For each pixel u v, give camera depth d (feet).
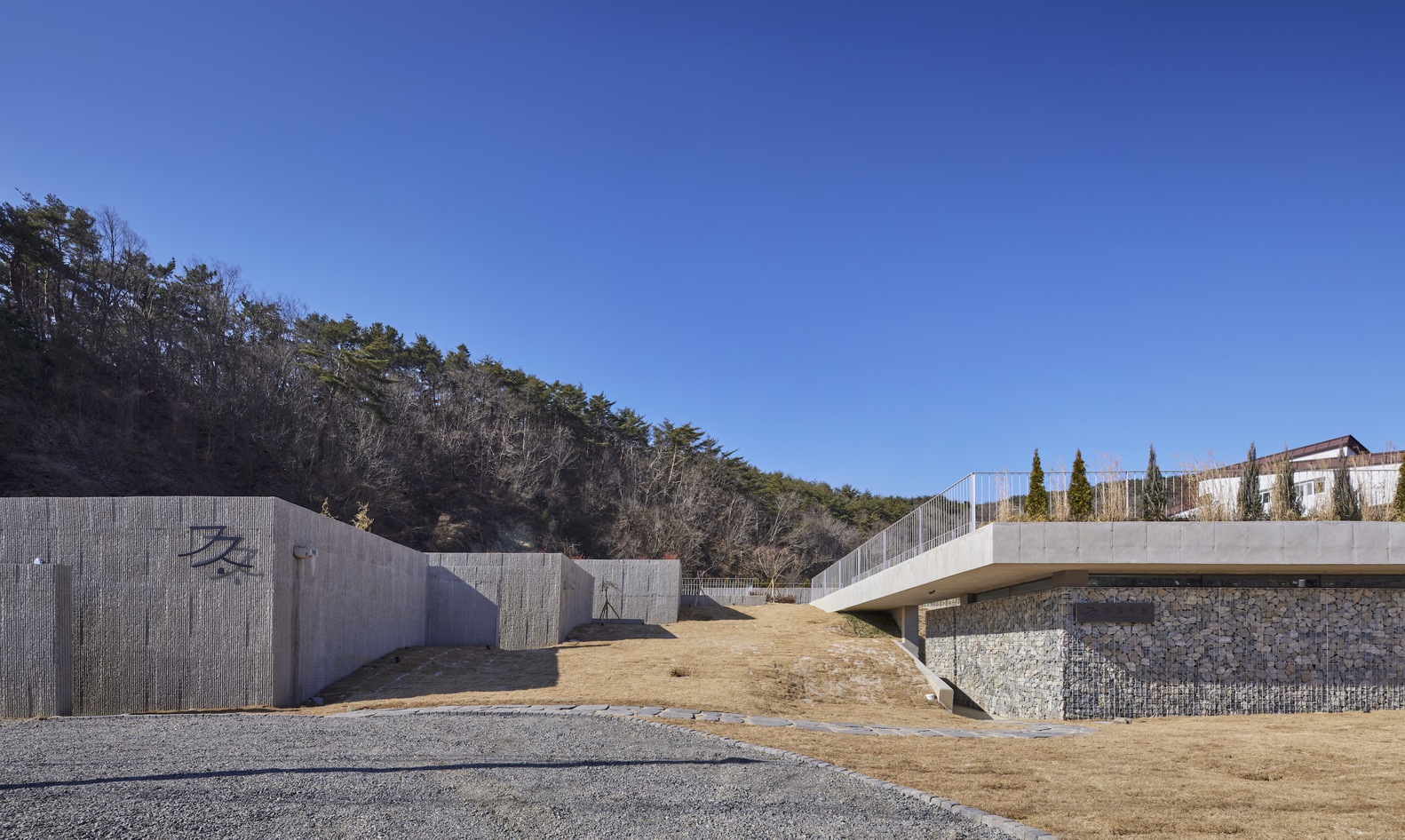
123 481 127.24
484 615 74.13
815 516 219.61
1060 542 44.45
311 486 149.69
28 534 41.93
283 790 21.08
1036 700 51.49
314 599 48.14
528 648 72.79
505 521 181.37
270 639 42.57
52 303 137.49
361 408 168.04
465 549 168.45
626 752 29.04
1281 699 47.55
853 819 20.90
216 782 21.71
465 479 187.01
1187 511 50.37
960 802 23.13
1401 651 48.32
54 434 125.70
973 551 47.32
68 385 131.85
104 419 136.05
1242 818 21.67
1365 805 23.08
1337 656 48.14
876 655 68.85
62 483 118.83
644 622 92.89
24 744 28.12
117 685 41.29
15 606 40.70
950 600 74.02
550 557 74.90
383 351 183.01
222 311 158.92
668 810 20.95
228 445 148.25
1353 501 49.57
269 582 42.83
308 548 46.44
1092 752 32.19
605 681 52.13
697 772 25.95
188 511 42.83
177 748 27.45
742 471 219.41
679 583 101.09
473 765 25.44
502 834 18.31
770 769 26.89
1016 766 28.81
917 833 19.85
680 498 199.21
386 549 62.34
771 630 81.46
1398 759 30.58
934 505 56.65
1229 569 46.75
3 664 40.14
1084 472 48.98
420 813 19.58
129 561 42.16
